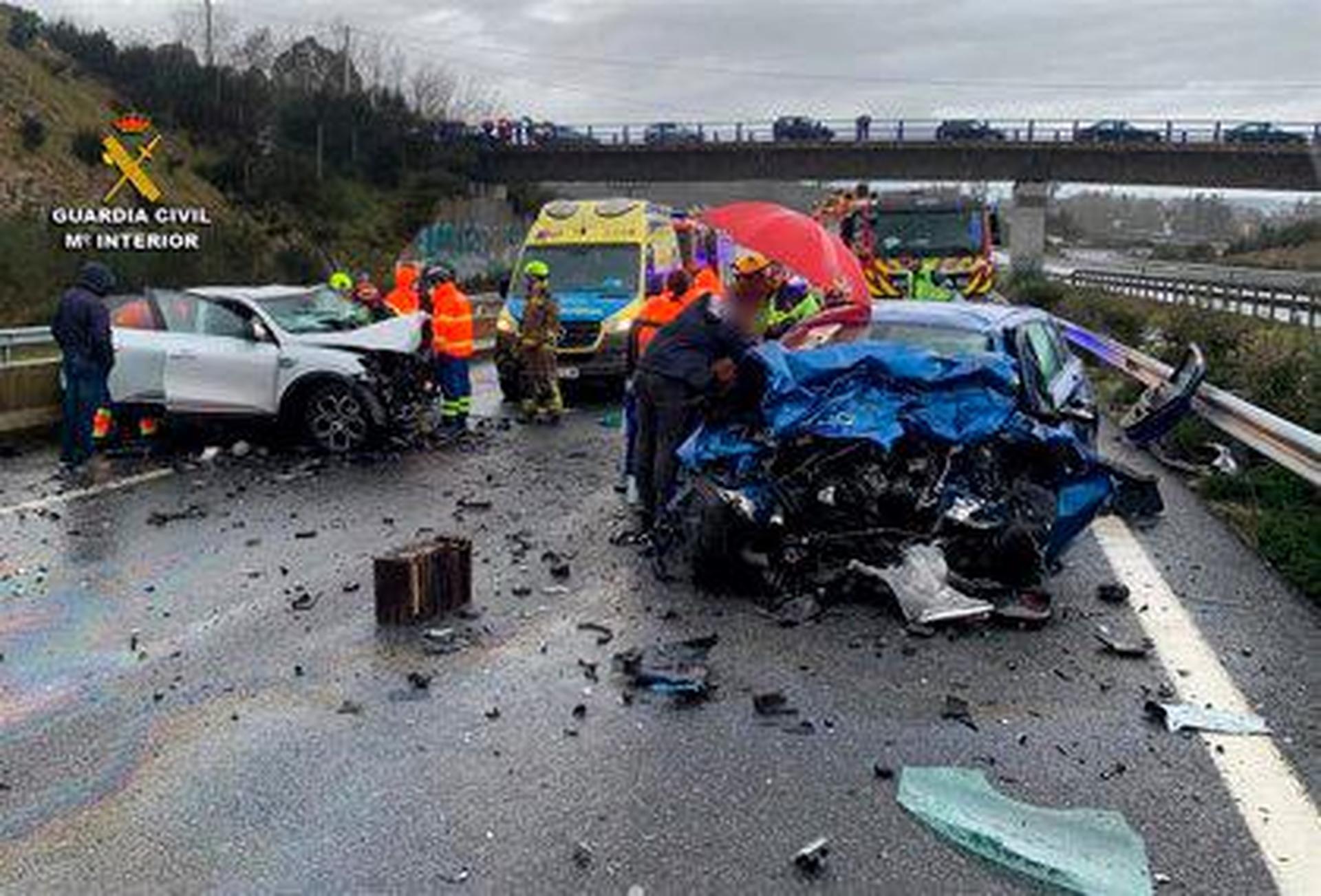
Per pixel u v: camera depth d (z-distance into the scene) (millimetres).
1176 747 5273
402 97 70688
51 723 5453
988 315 9305
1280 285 39188
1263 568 8172
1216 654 6449
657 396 8477
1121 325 24953
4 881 4141
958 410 7586
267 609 7160
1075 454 7824
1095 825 4535
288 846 4367
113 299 13484
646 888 4098
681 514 7629
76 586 7617
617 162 65500
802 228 9125
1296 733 5430
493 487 10859
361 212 54688
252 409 12719
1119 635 6742
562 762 5070
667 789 4824
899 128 63281
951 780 4895
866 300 9242
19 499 10266
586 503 10133
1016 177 62219
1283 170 58906
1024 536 7312
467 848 4355
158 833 4461
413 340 13273
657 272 18172
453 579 7125
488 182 66125
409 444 13016
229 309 13031
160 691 5836
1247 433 11273
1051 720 5566
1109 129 60750
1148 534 9156
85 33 55375
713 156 64625
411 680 5926
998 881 4156
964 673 6156
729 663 6258
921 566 7121
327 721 5480
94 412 11828
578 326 16844
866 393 7680
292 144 57156
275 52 73312
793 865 4246
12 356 16562
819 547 7500
